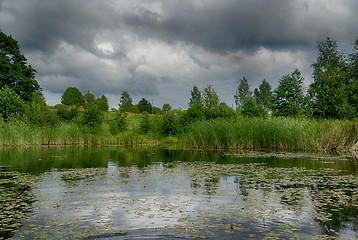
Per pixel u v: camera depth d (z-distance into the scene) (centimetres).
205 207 514
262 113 3650
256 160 1333
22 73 4034
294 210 496
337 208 508
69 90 8519
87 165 1134
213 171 973
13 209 501
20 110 3256
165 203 542
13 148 2141
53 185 717
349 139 2016
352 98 3566
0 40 3903
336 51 3734
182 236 372
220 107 3381
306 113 3241
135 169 1022
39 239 363
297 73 3403
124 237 370
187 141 2517
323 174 904
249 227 408
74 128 2741
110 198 580
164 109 8369
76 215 466
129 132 3250
